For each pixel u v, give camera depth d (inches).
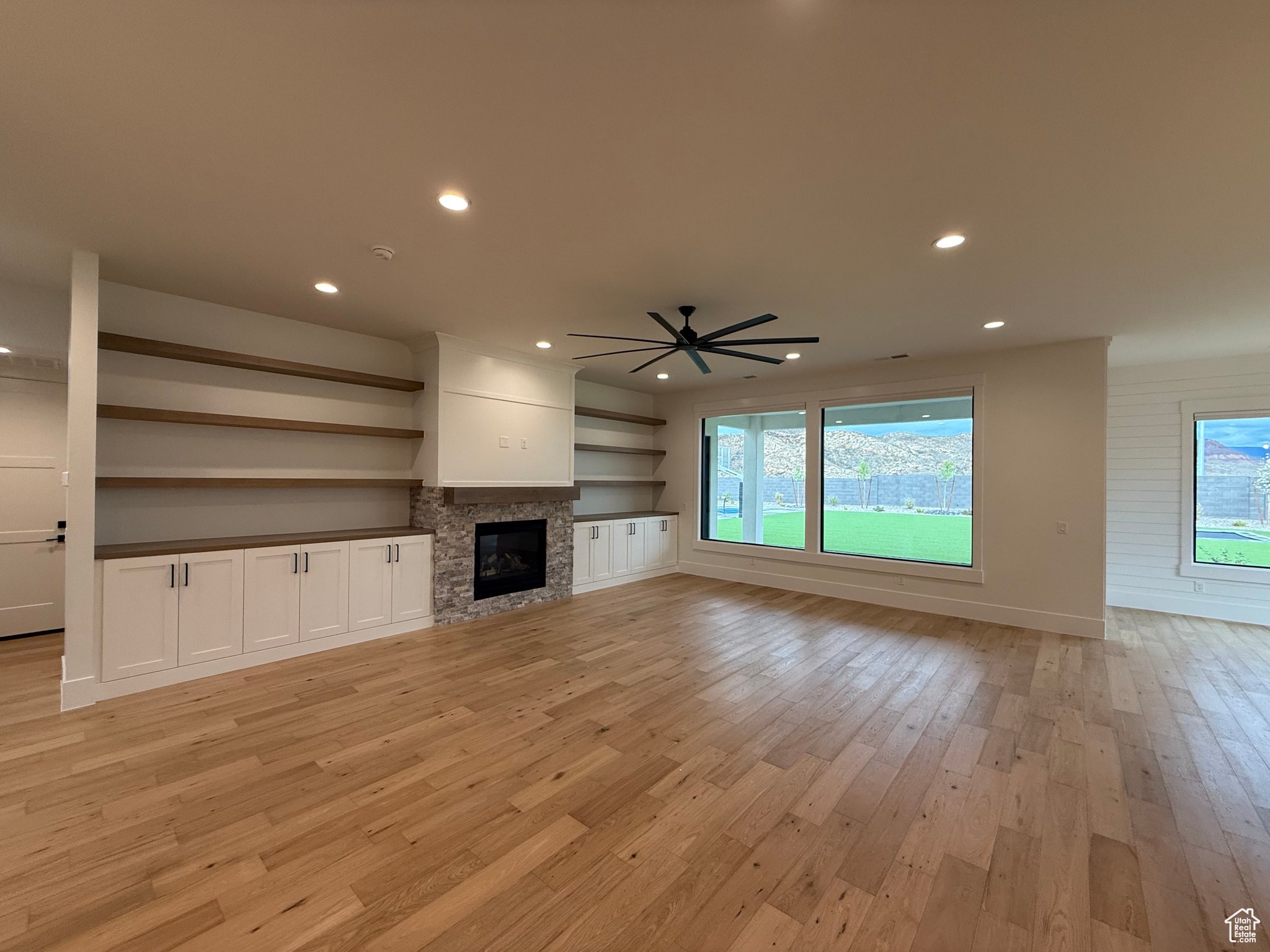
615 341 191.8
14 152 80.4
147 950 59.2
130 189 91.3
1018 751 105.8
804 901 67.7
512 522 211.3
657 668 149.4
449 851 76.0
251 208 97.5
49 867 71.5
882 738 110.8
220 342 155.9
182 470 151.8
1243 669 151.9
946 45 58.6
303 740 107.0
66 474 118.7
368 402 189.9
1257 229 101.1
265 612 149.1
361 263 123.2
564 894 68.4
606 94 67.4
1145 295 138.3
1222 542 210.2
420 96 68.1
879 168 83.4
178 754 101.0
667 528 299.0
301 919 63.9
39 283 139.3
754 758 102.3
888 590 227.3
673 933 62.5
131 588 127.6
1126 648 171.5
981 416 205.5
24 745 103.5
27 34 57.6
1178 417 215.8
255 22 56.4
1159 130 72.7
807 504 251.8
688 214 98.9
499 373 204.8
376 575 173.0
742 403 277.0
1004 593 199.6
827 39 58.1
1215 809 87.3
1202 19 54.0
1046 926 64.0
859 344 192.9
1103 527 182.2
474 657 156.9
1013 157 80.1
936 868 73.7
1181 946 61.2
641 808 86.5
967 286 134.1
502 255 117.7
